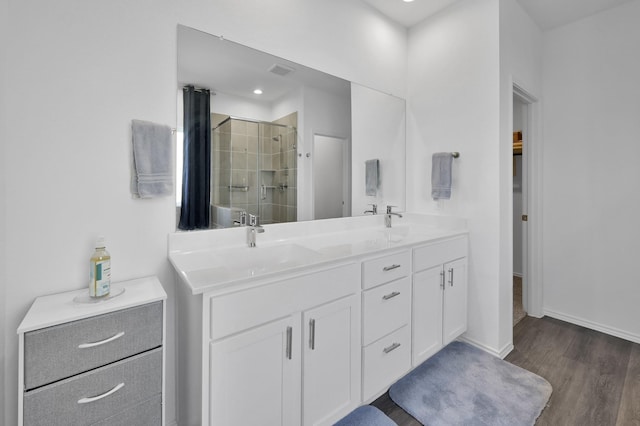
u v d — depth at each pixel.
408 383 1.73
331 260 1.31
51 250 1.12
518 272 3.89
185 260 1.32
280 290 1.16
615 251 2.34
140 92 1.29
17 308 1.07
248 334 1.08
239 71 1.59
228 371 1.03
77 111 1.15
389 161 2.42
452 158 2.24
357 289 1.44
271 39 1.70
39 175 1.09
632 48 2.21
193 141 1.46
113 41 1.22
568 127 2.54
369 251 1.47
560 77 2.57
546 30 2.62
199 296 1.02
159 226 1.36
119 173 1.25
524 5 2.26
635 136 2.22
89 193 1.19
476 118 2.11
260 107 1.70
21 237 1.07
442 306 1.95
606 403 1.56
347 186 2.16
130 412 1.03
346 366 1.40
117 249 1.26
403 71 2.52
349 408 1.41
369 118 2.27
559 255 2.63
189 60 1.42
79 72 1.15
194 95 1.45
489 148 2.04
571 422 1.43
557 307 2.65
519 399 1.58
